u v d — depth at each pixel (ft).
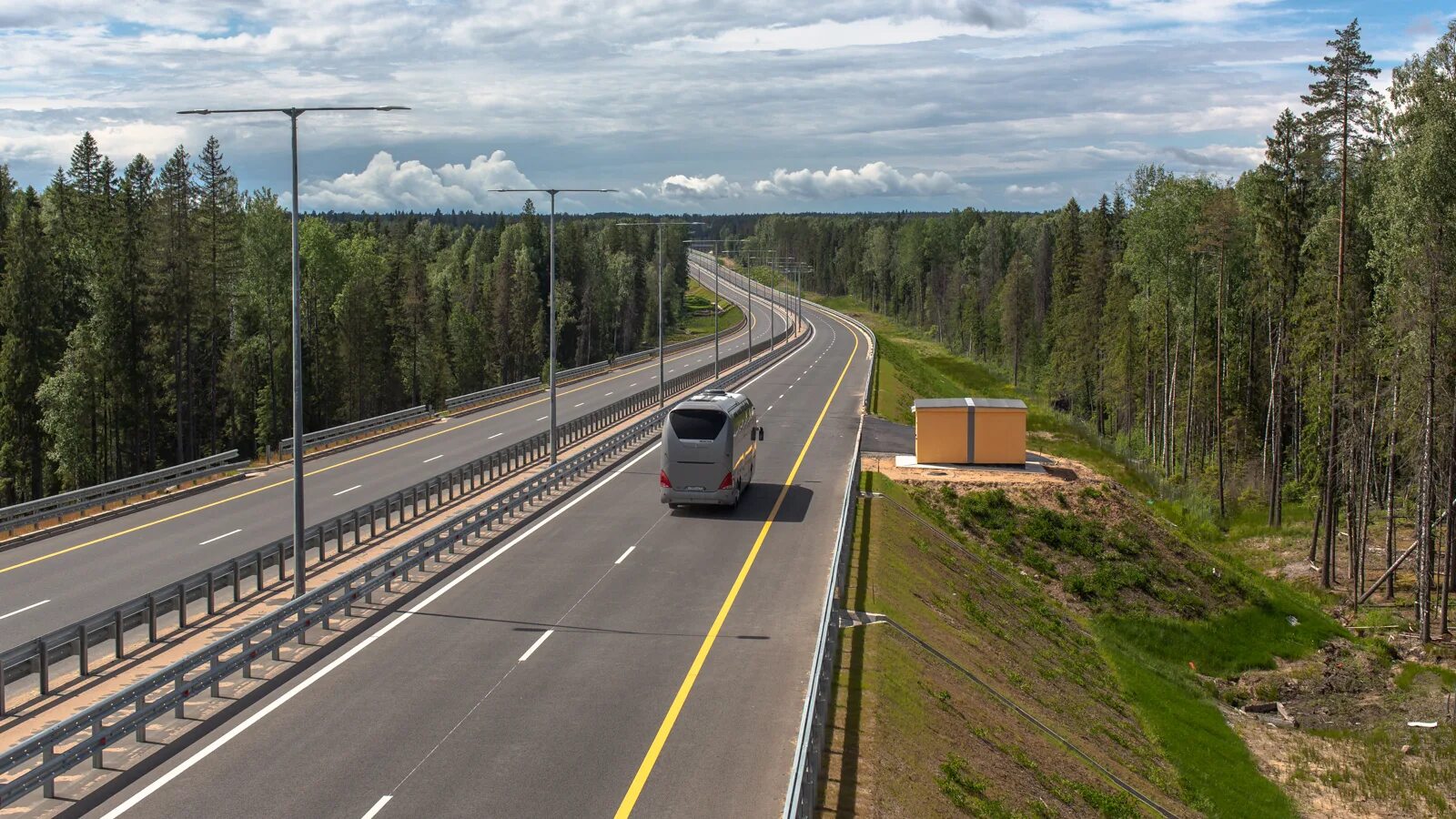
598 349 578.66
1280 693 118.01
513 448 152.25
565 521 116.26
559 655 69.72
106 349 243.19
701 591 86.99
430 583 88.89
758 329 531.91
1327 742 104.83
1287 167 184.24
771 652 70.95
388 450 175.63
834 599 68.59
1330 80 157.79
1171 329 246.88
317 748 53.57
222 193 261.24
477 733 55.72
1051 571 133.18
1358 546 157.38
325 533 96.94
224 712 58.54
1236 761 96.27
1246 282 230.07
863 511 121.39
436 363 397.60
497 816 45.83
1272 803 88.17
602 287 572.51
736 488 122.72
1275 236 185.88
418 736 55.26
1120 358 273.75
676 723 57.72
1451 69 130.41
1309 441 194.49
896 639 77.61
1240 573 147.95
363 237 412.36
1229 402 235.61
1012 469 157.89
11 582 92.53
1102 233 313.94
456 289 495.00
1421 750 102.32
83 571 97.04
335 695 61.72
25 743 45.42
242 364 283.59
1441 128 127.54
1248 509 201.36
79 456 237.45
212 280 257.14
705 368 296.92
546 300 552.82
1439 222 130.00
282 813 45.88
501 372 484.33
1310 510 194.08
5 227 277.44
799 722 58.13
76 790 48.14
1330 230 163.63
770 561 97.91
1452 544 150.51
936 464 159.74
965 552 126.21
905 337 615.57
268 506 129.29
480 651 70.54
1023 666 93.86
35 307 241.35
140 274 247.70
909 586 96.89
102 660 69.97
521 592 86.17
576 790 48.75
